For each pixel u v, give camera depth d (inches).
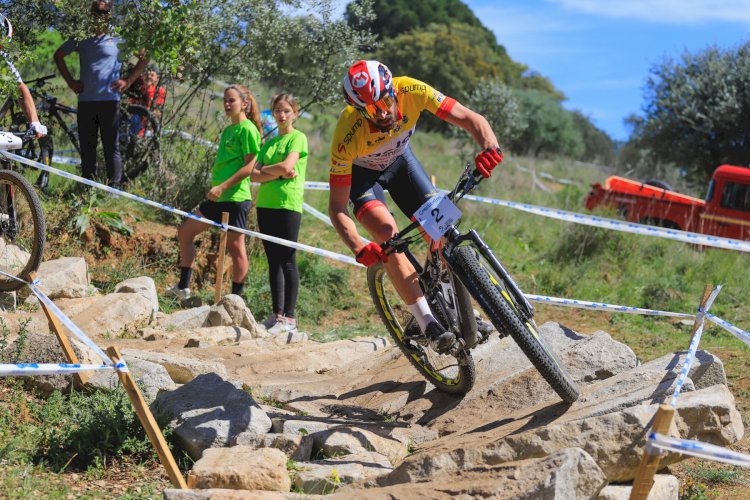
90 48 311.3
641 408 130.6
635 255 404.8
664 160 776.9
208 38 341.1
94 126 315.0
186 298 274.8
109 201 313.0
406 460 134.6
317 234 382.6
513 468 121.6
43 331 205.3
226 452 137.4
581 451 118.6
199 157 365.7
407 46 1477.6
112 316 229.1
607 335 177.6
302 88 392.5
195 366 188.4
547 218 490.3
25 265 233.9
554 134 1294.3
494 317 144.9
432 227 150.6
